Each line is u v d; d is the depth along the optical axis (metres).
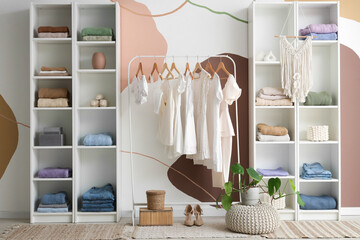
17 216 4.25
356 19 4.34
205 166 4.29
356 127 4.31
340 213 4.08
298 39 4.04
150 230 3.64
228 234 3.50
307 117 4.30
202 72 3.83
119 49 4.15
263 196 4.13
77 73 4.08
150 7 4.30
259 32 4.30
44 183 4.25
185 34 4.30
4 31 4.27
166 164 4.29
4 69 4.27
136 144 4.29
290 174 4.18
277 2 4.06
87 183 4.28
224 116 3.77
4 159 4.27
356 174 4.30
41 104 4.02
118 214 4.01
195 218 4.14
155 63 3.93
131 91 4.14
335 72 4.11
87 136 4.05
